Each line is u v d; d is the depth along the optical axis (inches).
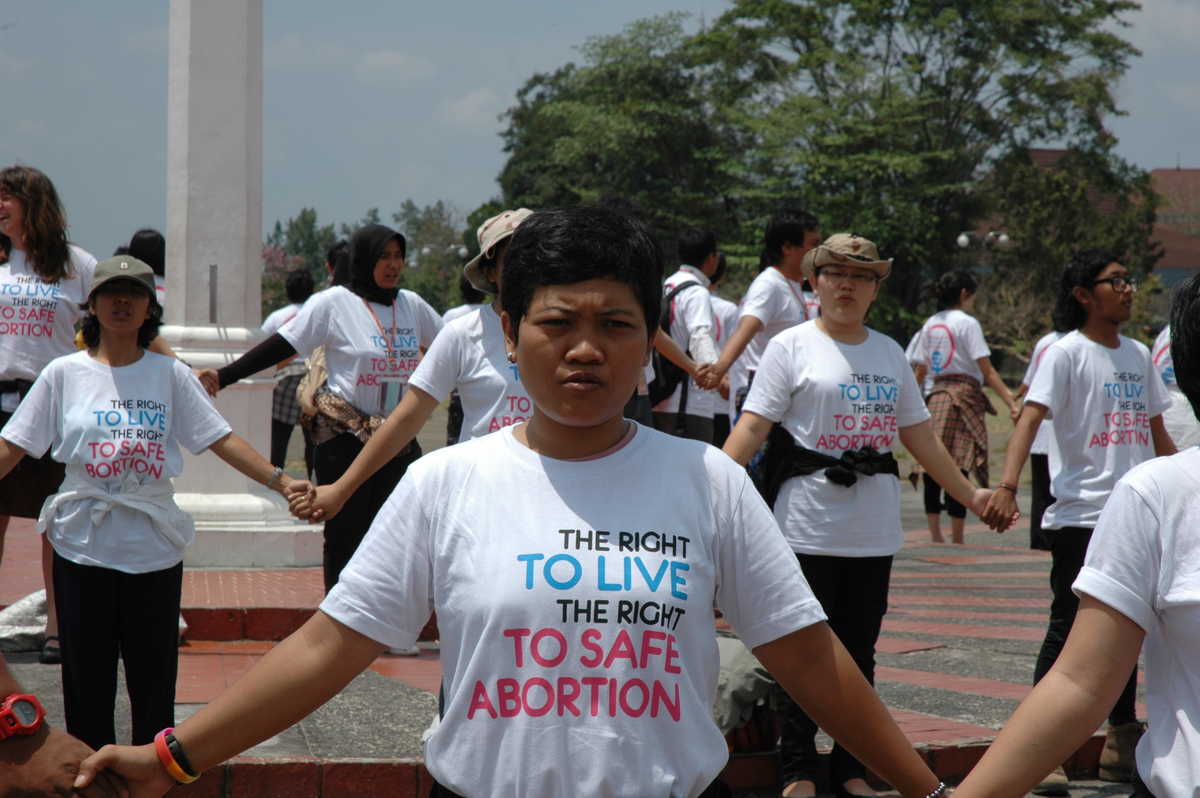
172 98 354.0
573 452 87.0
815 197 2006.6
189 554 332.8
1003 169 2160.4
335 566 256.4
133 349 178.2
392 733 198.4
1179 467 91.4
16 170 233.0
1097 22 2054.6
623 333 84.9
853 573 188.2
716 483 87.8
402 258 262.4
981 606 339.6
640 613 83.3
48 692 213.9
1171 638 90.4
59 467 232.8
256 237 357.4
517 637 83.4
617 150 2343.8
